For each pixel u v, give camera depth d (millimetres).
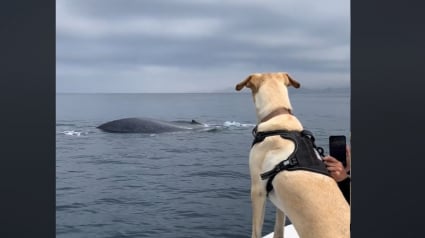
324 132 22422
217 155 17688
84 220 10250
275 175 2592
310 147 2635
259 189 2744
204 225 9664
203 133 23391
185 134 22875
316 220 2371
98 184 13719
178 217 10352
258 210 2781
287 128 2734
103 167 16109
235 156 17453
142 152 18516
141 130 22859
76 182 13938
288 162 2561
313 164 2543
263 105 2863
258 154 2758
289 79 3008
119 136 22219
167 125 23547
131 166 16172
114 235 9227
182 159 17141
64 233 9352
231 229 9438
